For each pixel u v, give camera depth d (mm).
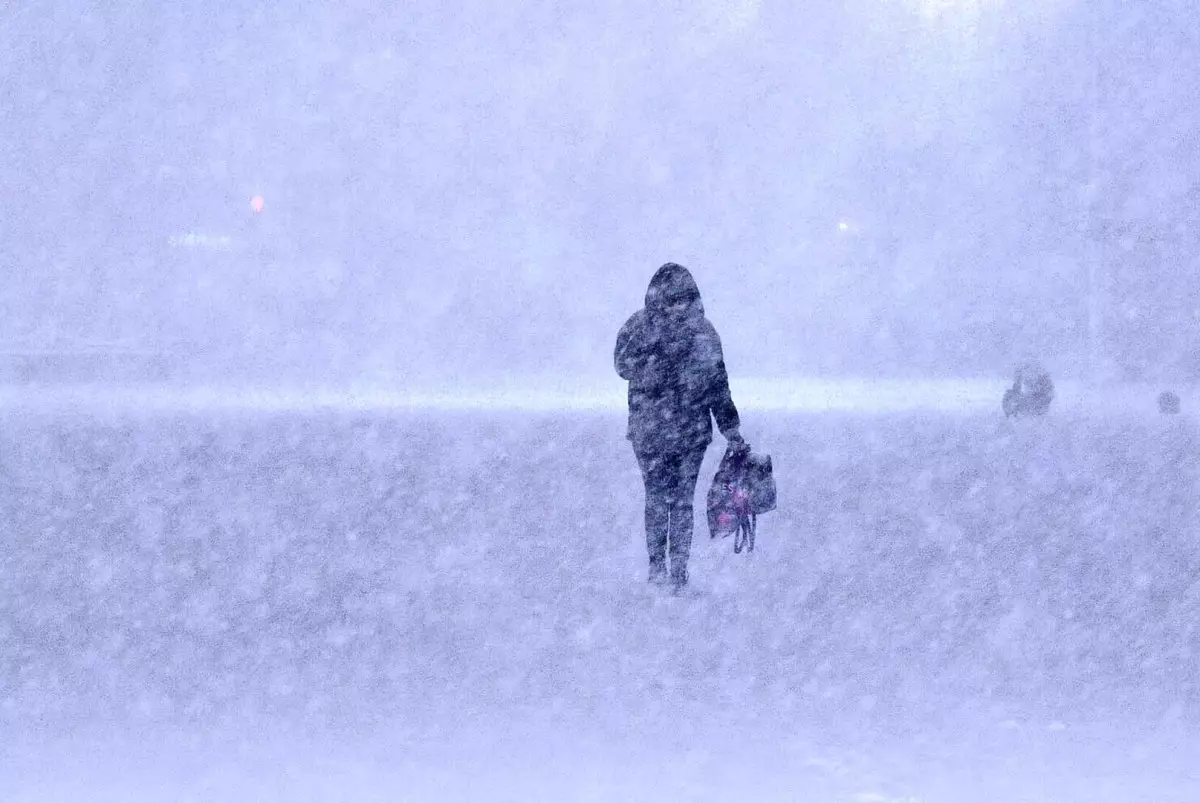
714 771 12945
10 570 26172
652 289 22922
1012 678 16797
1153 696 15797
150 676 17578
